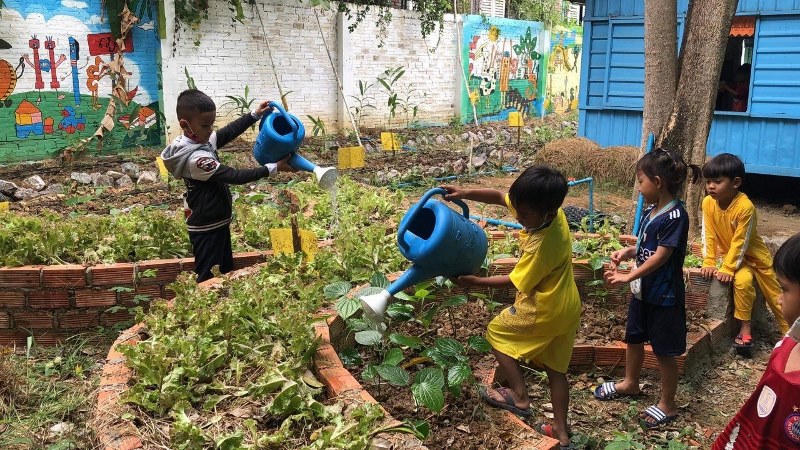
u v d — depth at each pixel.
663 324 3.51
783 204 9.75
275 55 11.69
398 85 14.09
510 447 2.76
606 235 5.45
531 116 18.19
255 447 2.30
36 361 4.18
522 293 3.10
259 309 3.18
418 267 2.85
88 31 9.20
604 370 4.14
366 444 2.29
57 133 9.13
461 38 15.24
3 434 3.24
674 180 3.45
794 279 1.83
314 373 2.86
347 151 7.14
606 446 3.02
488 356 3.72
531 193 2.80
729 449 2.02
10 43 8.53
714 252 4.58
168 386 2.57
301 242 4.29
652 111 6.54
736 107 9.66
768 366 1.88
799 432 1.75
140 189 8.38
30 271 4.35
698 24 6.16
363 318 3.34
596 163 10.48
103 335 4.49
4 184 7.75
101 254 4.79
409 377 2.84
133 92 9.80
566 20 19.72
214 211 4.41
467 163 11.26
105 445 2.28
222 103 11.03
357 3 12.81
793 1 8.70
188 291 3.47
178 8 10.06
